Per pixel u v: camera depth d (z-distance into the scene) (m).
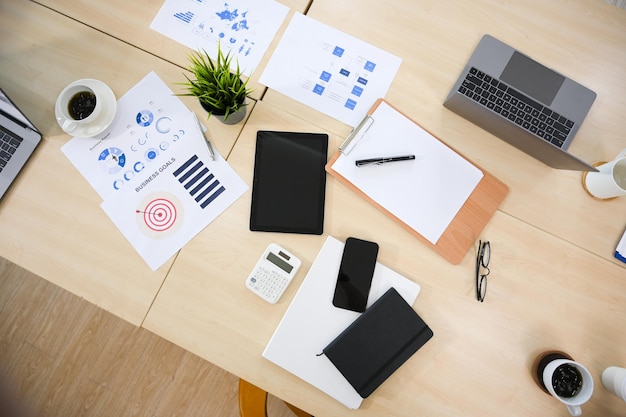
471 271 0.98
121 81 1.04
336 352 0.92
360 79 1.05
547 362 0.92
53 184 1.00
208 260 0.97
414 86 1.05
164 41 1.06
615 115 1.04
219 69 0.87
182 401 1.59
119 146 1.01
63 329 1.62
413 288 0.96
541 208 1.01
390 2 1.08
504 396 0.94
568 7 1.08
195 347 0.95
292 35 1.06
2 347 1.61
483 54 1.00
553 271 0.99
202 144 1.01
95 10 1.07
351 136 0.99
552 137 0.96
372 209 1.00
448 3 1.08
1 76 1.04
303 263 0.97
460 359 0.96
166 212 0.99
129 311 0.96
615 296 0.98
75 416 1.56
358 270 0.95
